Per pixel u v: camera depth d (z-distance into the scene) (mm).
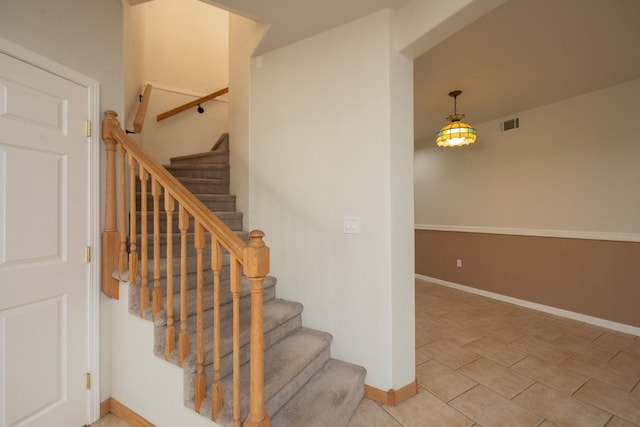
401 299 1948
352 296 2041
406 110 1998
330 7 1898
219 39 4371
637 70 2752
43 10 1485
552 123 3545
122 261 1772
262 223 2545
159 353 1562
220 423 1339
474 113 3895
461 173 4613
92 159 1726
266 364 1681
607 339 2852
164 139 3910
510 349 2654
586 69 2732
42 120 1489
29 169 1444
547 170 3596
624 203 3010
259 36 2309
